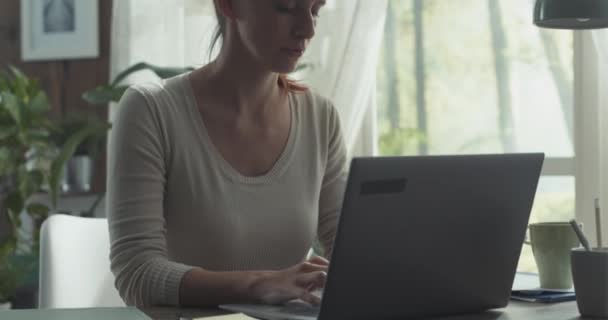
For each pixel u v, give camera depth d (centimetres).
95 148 352
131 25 356
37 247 338
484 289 122
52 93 381
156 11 354
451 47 344
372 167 104
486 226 119
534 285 147
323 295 107
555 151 332
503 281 124
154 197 152
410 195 109
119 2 358
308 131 174
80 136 330
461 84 343
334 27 332
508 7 338
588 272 118
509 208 121
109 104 359
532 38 335
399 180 108
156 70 321
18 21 384
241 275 132
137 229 147
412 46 348
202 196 159
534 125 335
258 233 161
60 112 380
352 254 107
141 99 158
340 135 181
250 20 153
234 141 164
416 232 112
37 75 384
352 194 104
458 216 115
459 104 344
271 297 127
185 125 161
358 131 334
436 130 346
